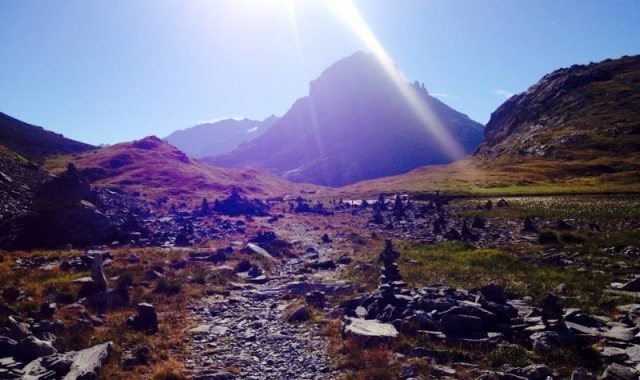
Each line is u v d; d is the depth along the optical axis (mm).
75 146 179500
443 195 105125
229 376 14094
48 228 41969
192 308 22641
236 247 42781
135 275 27891
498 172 145625
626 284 21578
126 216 61688
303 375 14273
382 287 20562
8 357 14133
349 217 79312
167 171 130875
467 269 27938
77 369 13352
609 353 13836
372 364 14312
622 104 168500
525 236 42906
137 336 17266
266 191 149375
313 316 20781
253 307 23266
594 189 91375
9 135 148375
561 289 22109
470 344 15453
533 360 14148
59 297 21906
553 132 171750
